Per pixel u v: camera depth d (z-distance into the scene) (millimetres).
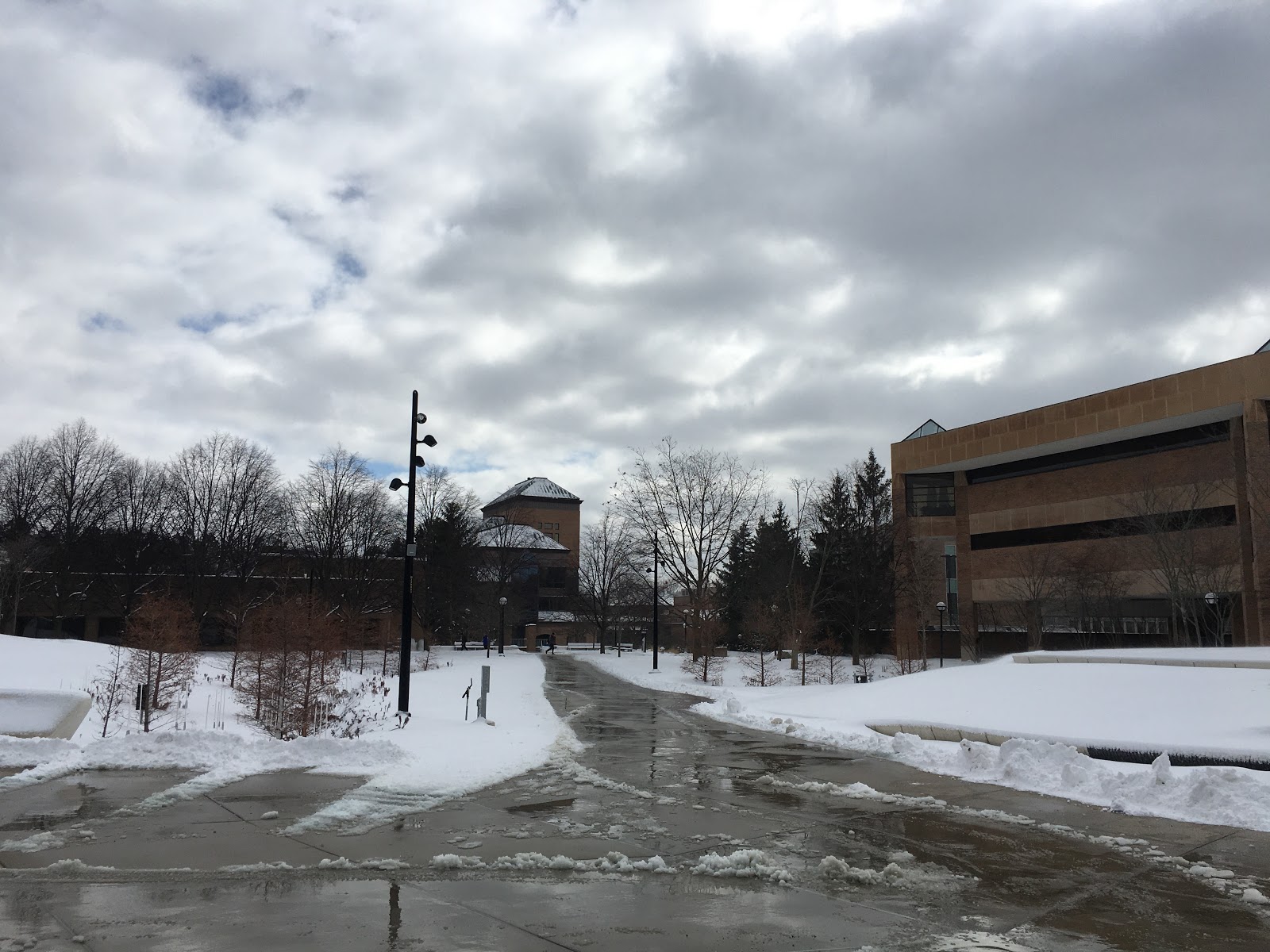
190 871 7074
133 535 57438
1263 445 40562
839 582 54281
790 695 26141
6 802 9680
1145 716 15414
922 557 53281
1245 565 41188
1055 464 53344
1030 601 47281
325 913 6039
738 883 7090
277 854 7672
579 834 8727
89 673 23578
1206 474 45031
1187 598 39094
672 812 9984
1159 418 44906
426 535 66188
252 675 24094
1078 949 5641
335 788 10656
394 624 56875
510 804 10195
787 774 12922
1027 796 11219
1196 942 5777
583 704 26109
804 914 6289
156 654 22516
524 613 91312
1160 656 19922
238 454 58500
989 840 8758
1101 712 16141
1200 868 7660
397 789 10695
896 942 5707
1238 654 19531
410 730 16172
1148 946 5711
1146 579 44719
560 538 114812
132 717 17938
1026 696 18109
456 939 5578
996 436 53781
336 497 57031
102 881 6773
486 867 7387
